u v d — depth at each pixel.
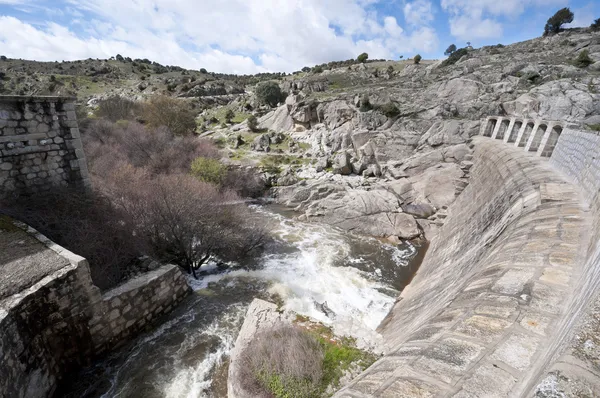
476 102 29.53
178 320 11.16
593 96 24.58
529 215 9.16
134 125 37.47
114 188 16.88
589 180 9.47
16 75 75.00
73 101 12.17
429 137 28.59
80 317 8.38
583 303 3.40
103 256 10.91
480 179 19.50
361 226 22.41
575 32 47.47
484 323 4.55
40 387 7.30
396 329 9.93
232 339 10.29
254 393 6.19
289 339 7.25
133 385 8.45
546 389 2.10
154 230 14.67
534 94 26.92
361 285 15.60
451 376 3.55
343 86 56.19
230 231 16.33
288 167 33.25
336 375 6.39
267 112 49.50
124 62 111.38
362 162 30.58
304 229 22.61
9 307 6.54
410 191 24.70
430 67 55.25
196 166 26.52
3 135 10.28
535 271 5.84
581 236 6.95
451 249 15.47
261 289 14.14
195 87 74.62
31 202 10.84
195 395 8.20
